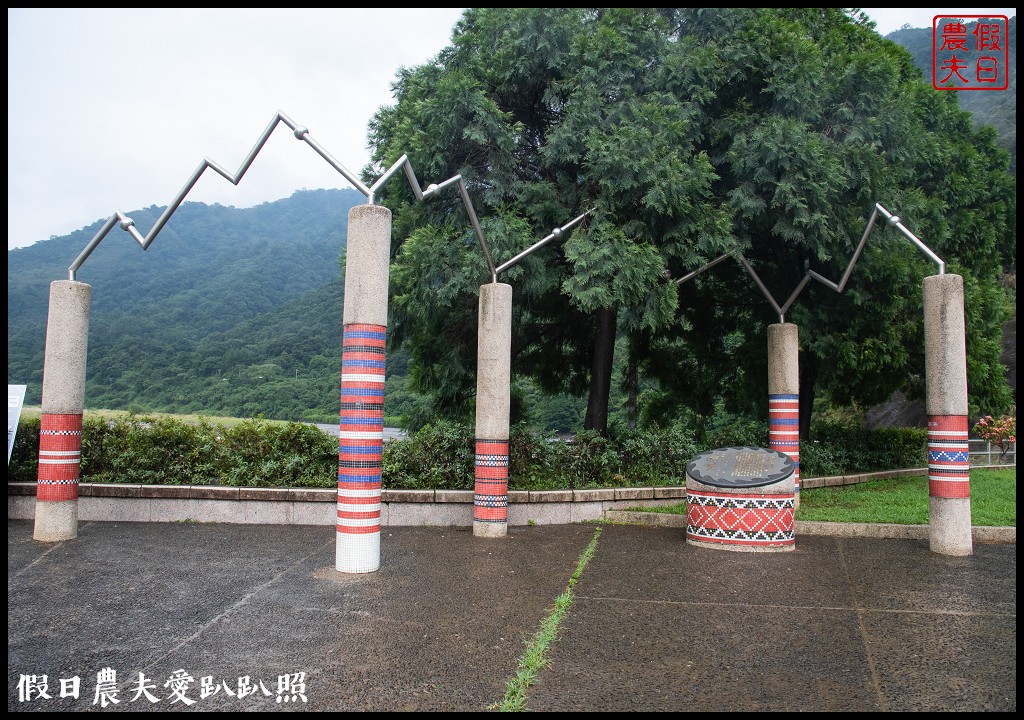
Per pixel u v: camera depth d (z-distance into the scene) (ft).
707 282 44.96
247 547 23.40
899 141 34.83
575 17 32.42
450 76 31.19
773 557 23.03
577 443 33.71
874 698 11.83
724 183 35.68
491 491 26.16
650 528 28.55
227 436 30.63
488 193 33.06
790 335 33.55
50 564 20.74
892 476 45.88
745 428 41.50
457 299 35.73
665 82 32.17
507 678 12.51
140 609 16.47
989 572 21.01
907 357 39.86
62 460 24.00
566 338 45.27
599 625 15.64
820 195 30.81
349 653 13.67
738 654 13.88
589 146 30.42
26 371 157.17
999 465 61.16
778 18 34.14
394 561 21.67
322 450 29.84
